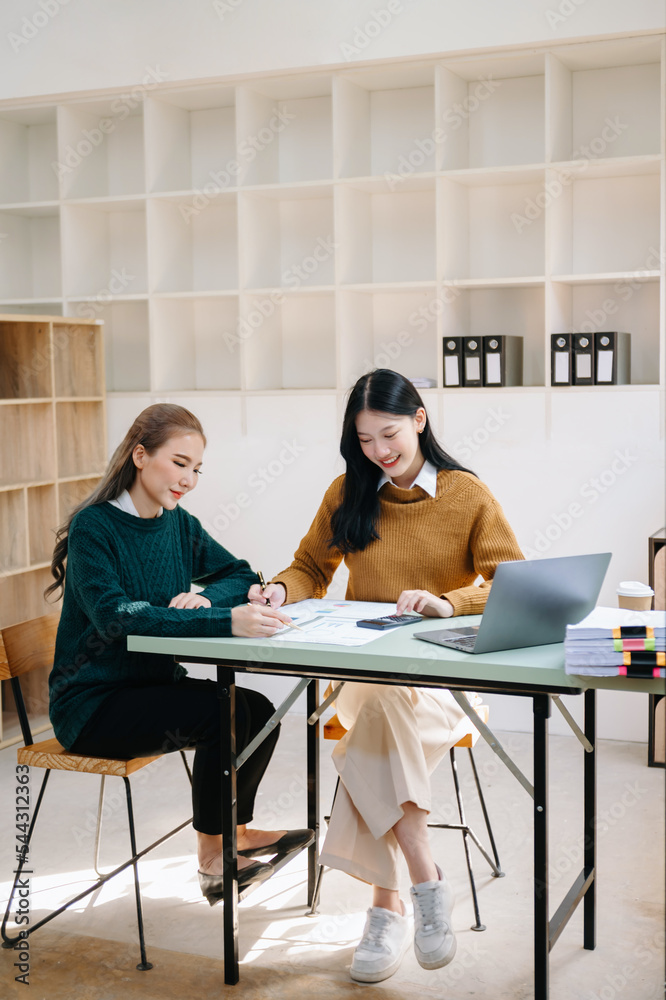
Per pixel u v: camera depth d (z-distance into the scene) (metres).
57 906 2.62
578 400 3.83
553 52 3.77
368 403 2.47
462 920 2.50
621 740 3.90
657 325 4.00
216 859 2.37
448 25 3.81
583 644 1.79
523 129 4.13
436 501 2.56
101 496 2.54
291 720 4.29
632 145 3.96
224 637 2.18
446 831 3.04
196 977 2.26
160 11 4.18
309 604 2.56
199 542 2.81
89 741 2.42
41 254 4.91
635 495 3.80
